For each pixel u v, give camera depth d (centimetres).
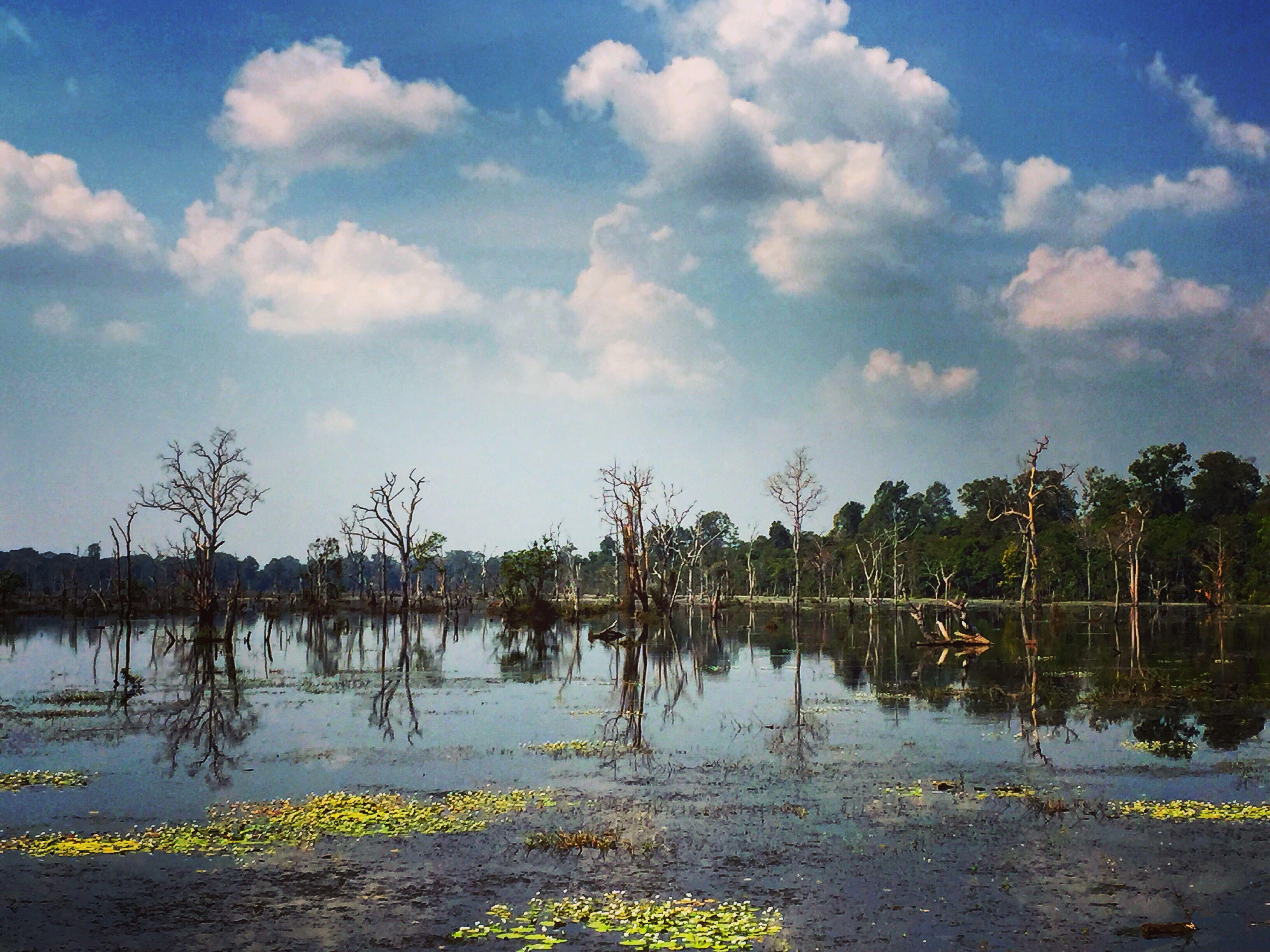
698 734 2830
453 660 5500
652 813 1894
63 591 12350
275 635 7950
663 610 9756
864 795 2034
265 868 1567
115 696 3778
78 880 1512
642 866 1569
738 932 1289
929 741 2680
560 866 1570
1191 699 3466
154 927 1330
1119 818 1836
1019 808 1923
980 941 1266
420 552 10469
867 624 9094
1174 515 12669
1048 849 1645
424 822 1825
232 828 1795
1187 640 6262
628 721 3106
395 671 4838
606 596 16550
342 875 1532
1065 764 2341
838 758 2438
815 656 5603
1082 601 13125
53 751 2572
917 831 1758
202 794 2061
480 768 2333
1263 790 2058
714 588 12550
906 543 14750
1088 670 4506
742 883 1486
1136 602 9825
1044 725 2928
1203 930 1296
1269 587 10806
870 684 4103
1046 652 5469
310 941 1280
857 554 15075
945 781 2162
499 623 9981
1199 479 13200
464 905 1402
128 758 2469
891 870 1545
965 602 7650
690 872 1538
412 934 1298
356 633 8219
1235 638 6450
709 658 5538
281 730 2919
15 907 1404
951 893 1438
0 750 2589
